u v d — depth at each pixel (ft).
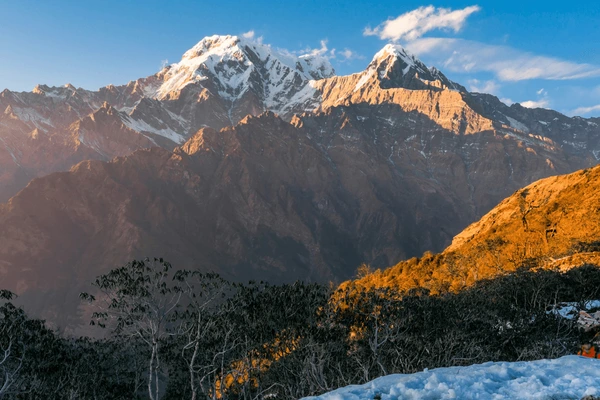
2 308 120.98
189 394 144.25
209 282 129.70
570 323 125.49
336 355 124.16
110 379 160.25
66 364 139.85
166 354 130.41
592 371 35.50
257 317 123.65
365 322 128.06
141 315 123.44
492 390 32.96
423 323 126.41
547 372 36.37
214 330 122.62
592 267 167.94
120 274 120.37
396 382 35.19
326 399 32.73
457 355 122.11
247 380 128.88
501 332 131.13
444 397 31.01
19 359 119.65
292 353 125.08
